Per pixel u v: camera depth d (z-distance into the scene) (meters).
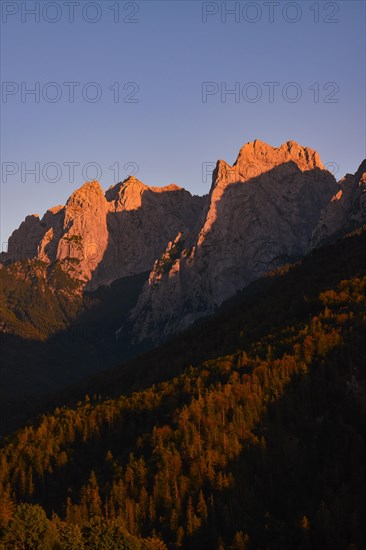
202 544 136.12
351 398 155.00
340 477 141.88
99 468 161.50
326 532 130.50
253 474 146.62
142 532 140.75
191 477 146.88
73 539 125.44
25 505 125.12
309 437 150.62
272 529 134.38
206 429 154.62
